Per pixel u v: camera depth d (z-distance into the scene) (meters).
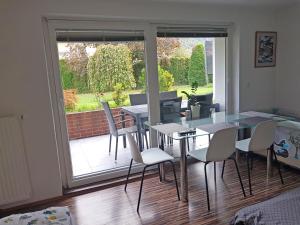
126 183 3.00
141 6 2.98
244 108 3.94
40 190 2.76
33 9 2.49
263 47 3.93
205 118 3.26
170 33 3.33
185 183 2.64
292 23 3.77
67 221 1.62
